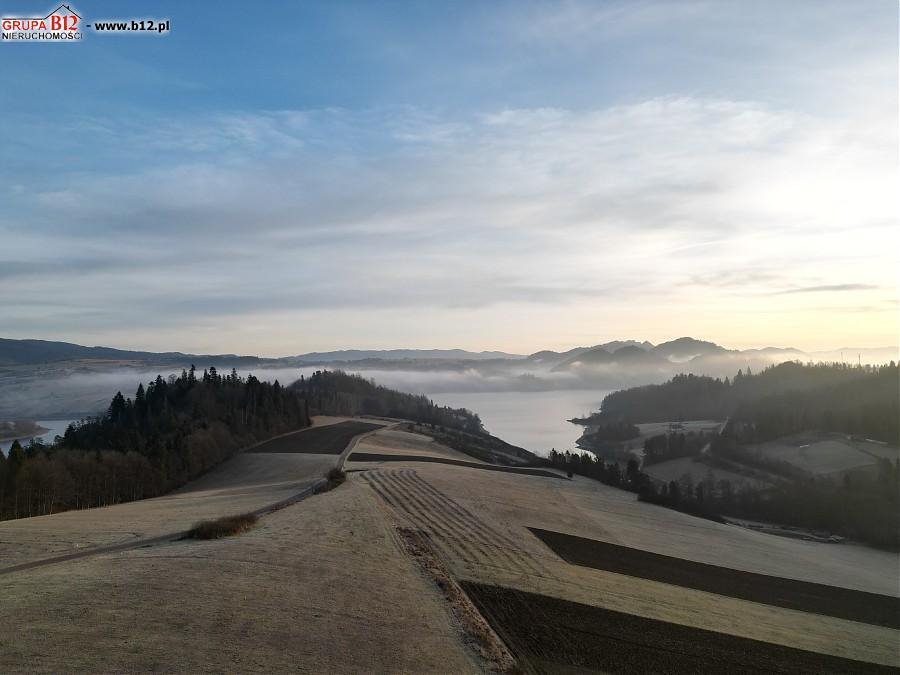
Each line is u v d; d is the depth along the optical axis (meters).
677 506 95.44
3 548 39.06
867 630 44.78
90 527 47.31
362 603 30.03
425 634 27.73
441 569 38.88
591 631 32.34
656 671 28.83
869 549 87.81
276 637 24.83
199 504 64.62
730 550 68.00
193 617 25.44
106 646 22.17
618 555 53.72
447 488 73.19
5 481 77.81
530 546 50.22
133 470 95.19
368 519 49.66
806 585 56.69
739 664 31.73
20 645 21.53
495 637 29.48
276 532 42.88
